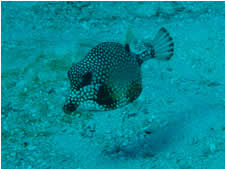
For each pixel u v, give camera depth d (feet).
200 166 3.43
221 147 3.55
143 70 4.65
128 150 3.68
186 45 5.19
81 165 3.61
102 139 3.83
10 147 3.88
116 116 4.04
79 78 3.02
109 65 3.01
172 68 4.67
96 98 3.03
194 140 3.64
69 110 3.04
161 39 3.29
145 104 4.09
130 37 3.22
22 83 4.60
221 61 4.72
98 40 5.50
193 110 3.92
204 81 4.31
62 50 4.93
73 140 3.87
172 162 3.50
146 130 3.83
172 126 3.80
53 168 3.62
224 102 3.97
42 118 4.13
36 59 4.92
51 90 4.44
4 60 5.04
